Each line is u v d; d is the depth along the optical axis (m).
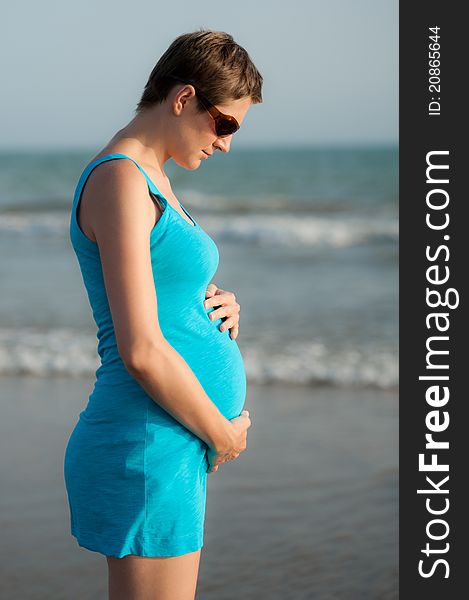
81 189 1.84
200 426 1.83
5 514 4.07
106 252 1.73
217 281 12.22
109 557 1.89
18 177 42.62
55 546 3.71
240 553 3.65
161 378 1.73
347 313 9.48
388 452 4.98
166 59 1.89
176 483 1.84
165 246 1.81
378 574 3.45
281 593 3.28
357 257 15.16
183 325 1.90
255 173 42.88
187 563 1.89
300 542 3.76
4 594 3.27
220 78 1.85
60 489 4.39
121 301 1.70
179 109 1.87
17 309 9.74
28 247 17.12
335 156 67.00
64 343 7.89
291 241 17.94
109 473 1.84
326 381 6.71
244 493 4.36
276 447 5.10
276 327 8.69
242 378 2.09
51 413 5.87
